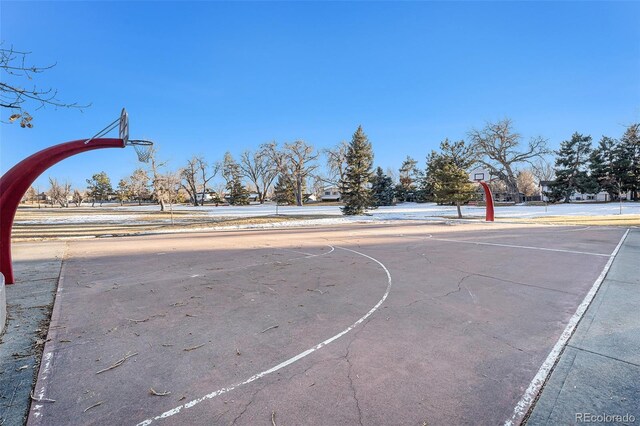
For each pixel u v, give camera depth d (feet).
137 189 179.63
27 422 8.11
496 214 95.91
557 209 109.09
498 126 157.38
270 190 280.92
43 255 33.37
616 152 146.92
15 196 21.85
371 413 8.31
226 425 7.93
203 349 11.94
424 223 74.08
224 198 257.75
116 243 43.09
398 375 10.03
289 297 18.02
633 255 28.37
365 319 14.61
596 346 11.64
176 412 8.45
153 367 10.71
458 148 160.56
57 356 11.51
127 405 8.75
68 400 9.00
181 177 214.48
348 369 10.42
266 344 12.29
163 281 21.91
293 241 42.45
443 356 11.15
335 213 117.60
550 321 14.03
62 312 15.97
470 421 7.99
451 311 15.44
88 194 310.24
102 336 13.16
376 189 187.52
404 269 24.52
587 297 17.17
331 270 24.54
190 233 56.85
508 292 18.34
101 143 24.67
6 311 15.83
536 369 10.21
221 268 25.79
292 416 8.23
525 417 8.10
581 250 31.55
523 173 244.01
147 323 14.48
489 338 12.48
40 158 22.48
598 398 8.73
